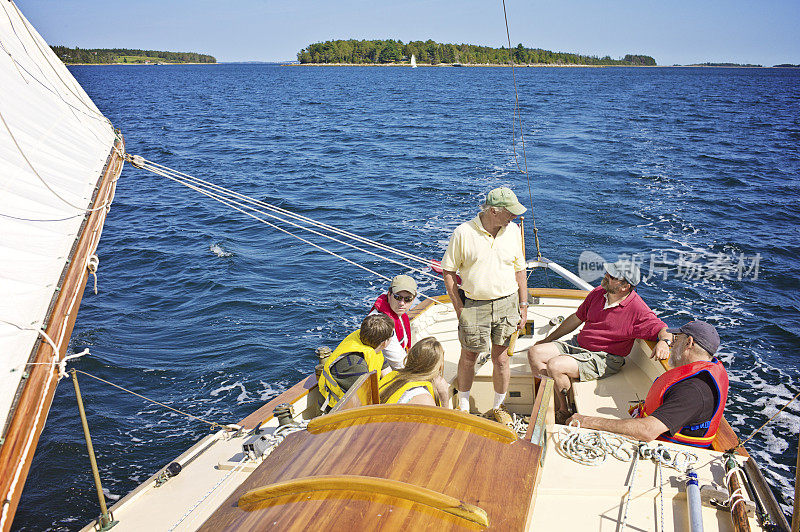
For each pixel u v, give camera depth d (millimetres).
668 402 3154
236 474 3277
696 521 2424
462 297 3818
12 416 1852
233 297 10633
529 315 5582
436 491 1664
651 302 9703
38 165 3686
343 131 35844
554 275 10742
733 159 23219
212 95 72188
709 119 39719
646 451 2918
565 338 4867
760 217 14406
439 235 14023
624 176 19344
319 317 9805
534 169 21047
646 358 4219
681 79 127000
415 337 5152
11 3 5262
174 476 3297
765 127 35438
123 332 9320
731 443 3273
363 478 1679
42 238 2975
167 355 8625
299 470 1807
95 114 5719
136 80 115938
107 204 3914
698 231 13172
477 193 18016
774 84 105312
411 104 56188
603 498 2686
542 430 2219
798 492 2021
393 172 22109
